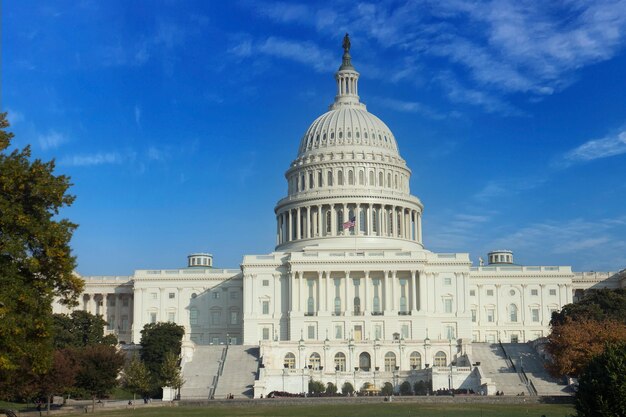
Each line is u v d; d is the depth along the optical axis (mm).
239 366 153375
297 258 185375
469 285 192375
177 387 137000
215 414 97375
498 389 136875
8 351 62531
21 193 65625
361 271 185000
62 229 66250
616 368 59219
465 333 183250
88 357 121062
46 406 114688
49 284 65812
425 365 152875
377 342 161625
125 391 146625
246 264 188875
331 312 183375
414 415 92312
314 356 161125
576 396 61094
